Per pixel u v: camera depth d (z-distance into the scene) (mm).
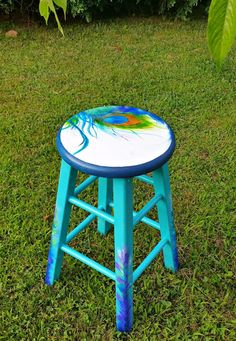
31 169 2432
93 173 1343
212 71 3516
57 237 1676
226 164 2506
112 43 4012
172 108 3021
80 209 2170
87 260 1642
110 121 1581
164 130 1531
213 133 2770
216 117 2934
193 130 2795
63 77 3398
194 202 2234
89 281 1818
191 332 1647
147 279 1826
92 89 3234
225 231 2066
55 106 3002
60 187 1585
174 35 4195
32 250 1935
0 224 2070
